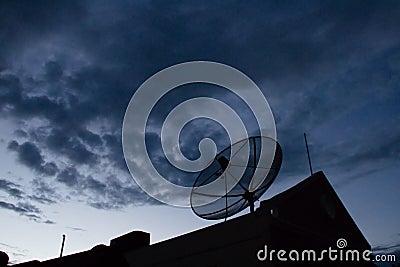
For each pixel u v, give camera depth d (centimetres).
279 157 995
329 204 1205
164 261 1109
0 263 1425
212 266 955
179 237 1099
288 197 1052
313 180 1192
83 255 1270
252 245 887
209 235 1008
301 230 995
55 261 1295
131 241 1566
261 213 909
